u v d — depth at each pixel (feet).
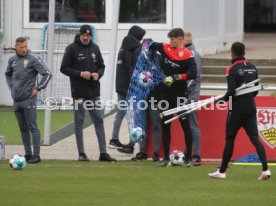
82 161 129.59
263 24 347.77
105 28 198.08
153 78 127.95
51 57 149.79
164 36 198.39
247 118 111.96
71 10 198.59
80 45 128.16
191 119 127.85
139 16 198.29
